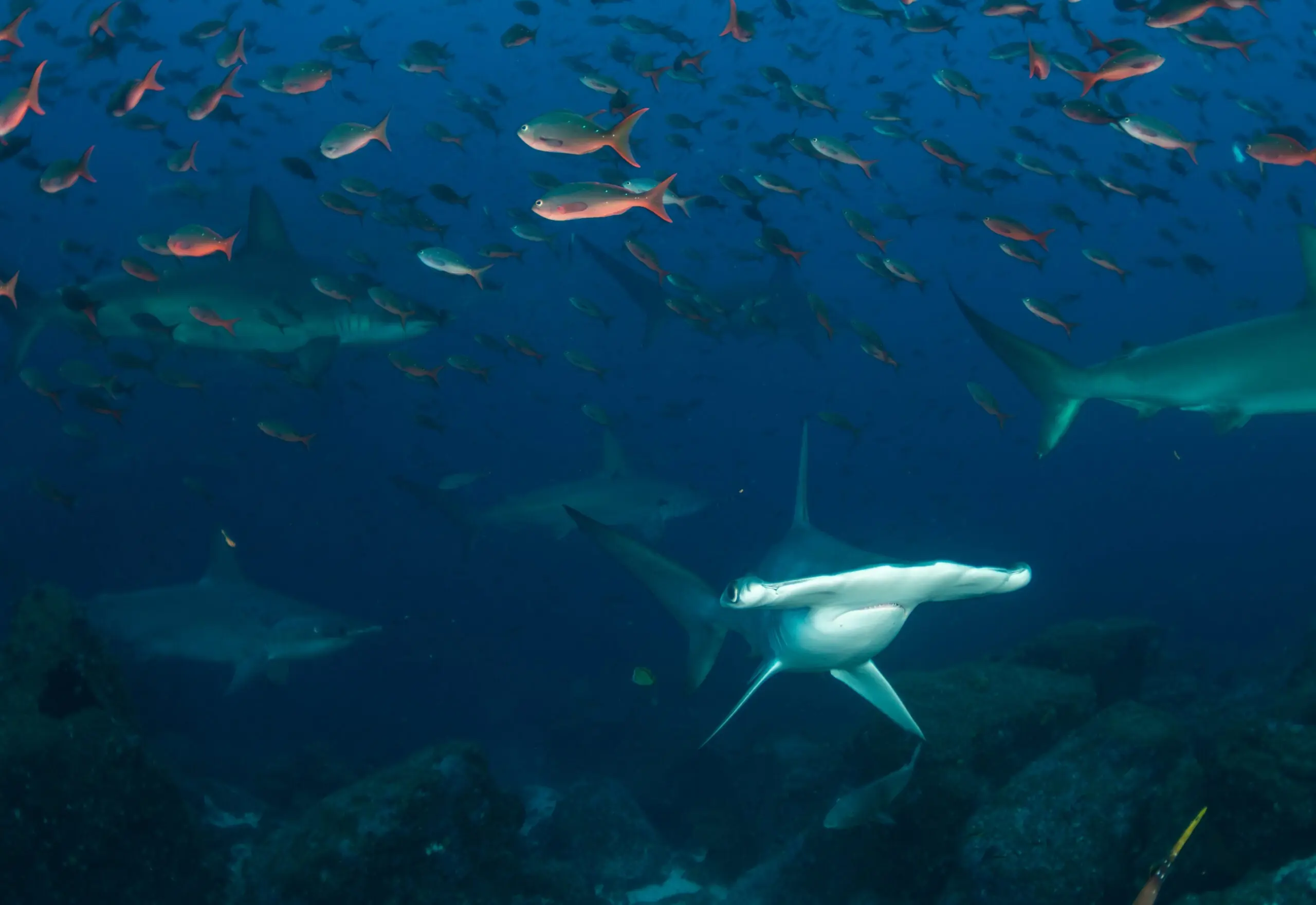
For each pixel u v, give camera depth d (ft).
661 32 41.24
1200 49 28.60
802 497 15.99
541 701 52.80
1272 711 20.56
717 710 48.11
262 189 34.99
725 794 33.32
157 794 17.92
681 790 35.55
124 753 17.38
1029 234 28.78
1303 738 15.87
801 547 14.05
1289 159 22.65
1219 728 27.58
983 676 23.68
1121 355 22.44
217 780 34.53
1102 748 18.69
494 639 60.90
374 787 19.01
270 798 33.50
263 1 48.57
